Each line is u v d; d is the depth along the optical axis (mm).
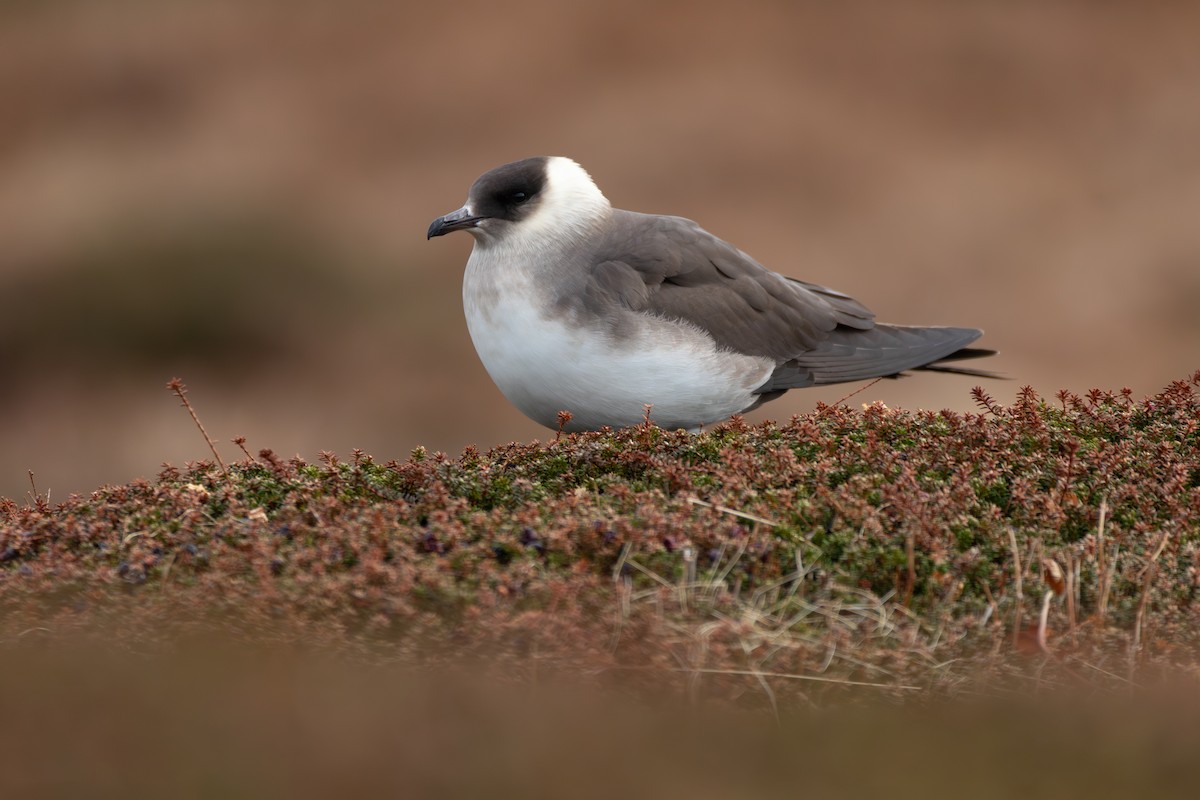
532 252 9227
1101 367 18656
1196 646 6000
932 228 21438
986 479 6992
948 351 10141
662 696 5719
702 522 6438
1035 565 6367
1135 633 6000
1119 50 25234
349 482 7188
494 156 23344
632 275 9164
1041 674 5910
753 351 9578
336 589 5910
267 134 23750
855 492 6777
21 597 6109
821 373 9938
